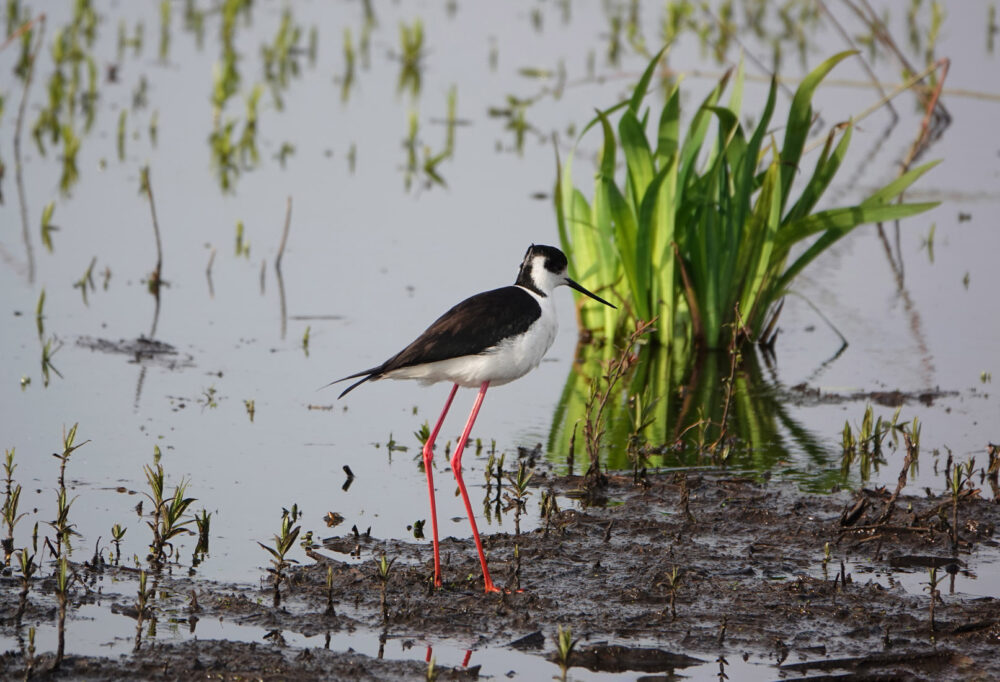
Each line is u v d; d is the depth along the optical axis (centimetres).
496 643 720
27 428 1033
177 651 691
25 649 688
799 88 1262
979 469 1006
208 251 1548
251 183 1809
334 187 1802
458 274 1475
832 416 1144
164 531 812
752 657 708
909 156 1920
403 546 848
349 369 1218
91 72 2084
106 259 1505
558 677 682
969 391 1203
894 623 746
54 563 801
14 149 1902
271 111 2159
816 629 741
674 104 1252
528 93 2275
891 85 2270
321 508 911
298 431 1066
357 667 682
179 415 1084
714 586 793
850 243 1716
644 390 1218
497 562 826
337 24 2739
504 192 1789
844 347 1342
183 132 2028
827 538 877
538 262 905
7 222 1608
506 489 963
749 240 1291
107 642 702
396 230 1631
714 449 1041
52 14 2594
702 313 1324
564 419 1138
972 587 801
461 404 1179
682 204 1276
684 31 2573
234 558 821
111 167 1845
